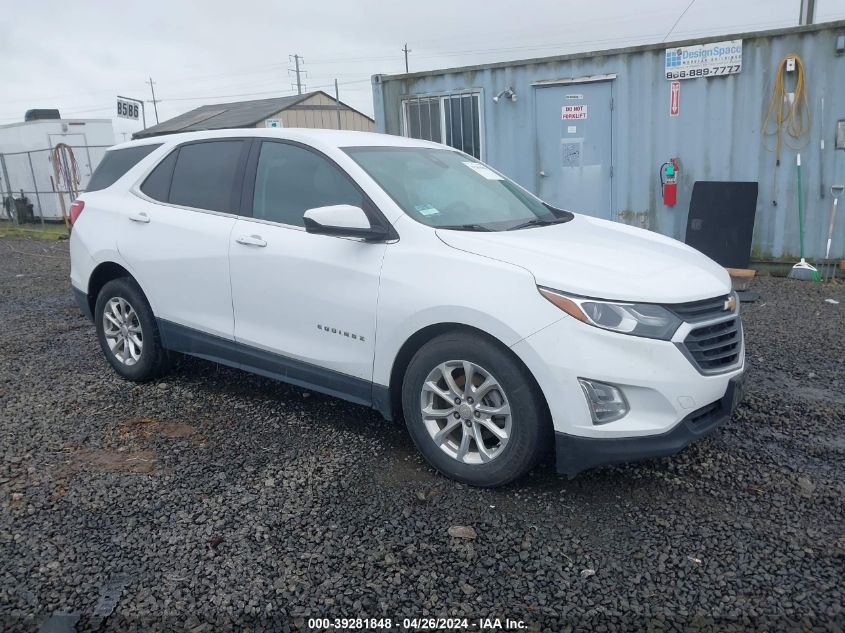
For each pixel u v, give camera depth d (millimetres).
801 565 2887
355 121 24531
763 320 6676
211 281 4488
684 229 9125
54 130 18766
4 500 3463
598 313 3141
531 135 9656
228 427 4363
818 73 8125
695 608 2645
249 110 20734
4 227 19203
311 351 4047
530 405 3264
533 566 2908
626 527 3182
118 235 5012
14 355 5992
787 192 8523
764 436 4117
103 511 3359
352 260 3812
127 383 5191
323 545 3064
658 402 3150
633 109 9055
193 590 2773
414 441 3713
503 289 3291
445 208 4023
